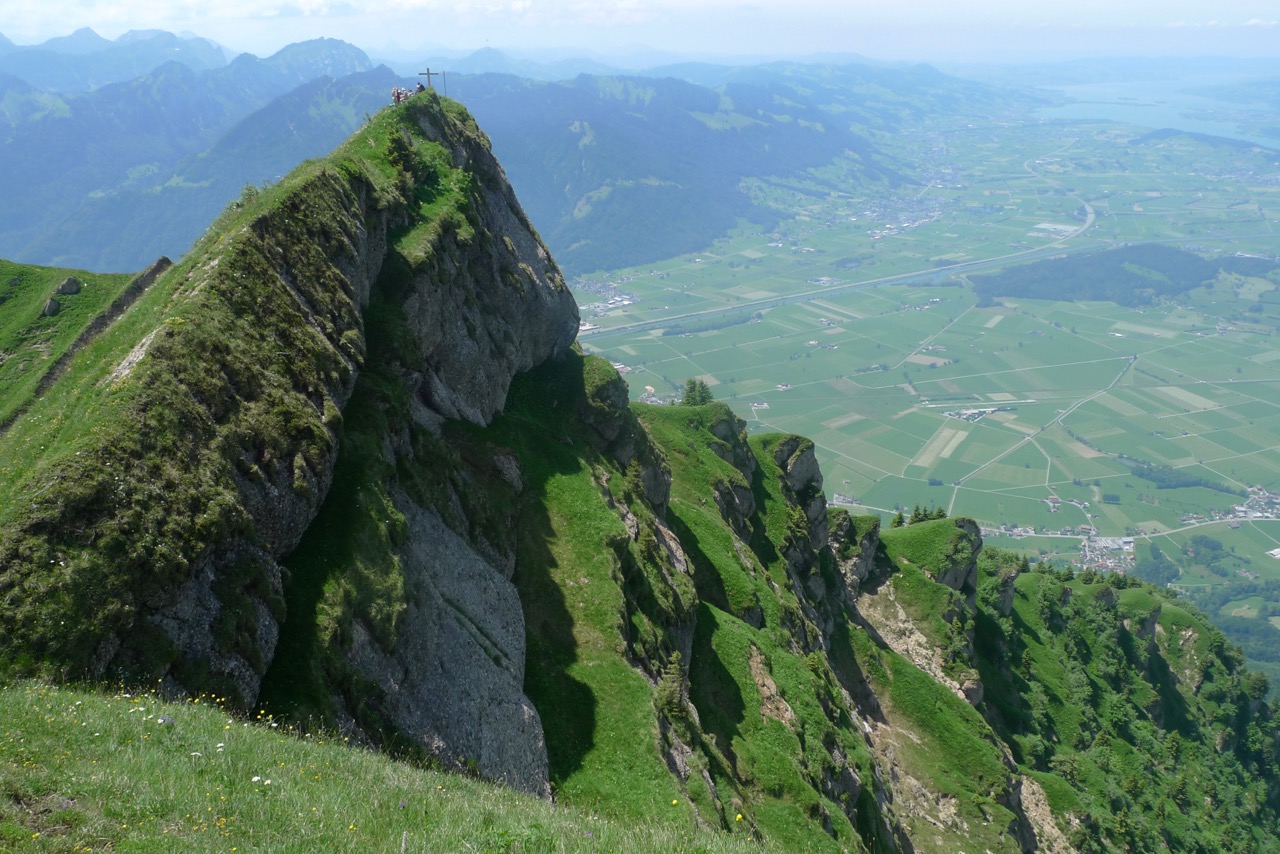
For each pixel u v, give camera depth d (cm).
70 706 2502
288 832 2152
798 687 8194
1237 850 14925
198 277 4384
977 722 11994
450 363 7131
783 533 12812
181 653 3122
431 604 4553
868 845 7738
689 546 9494
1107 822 12375
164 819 2081
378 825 2298
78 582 2905
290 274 4903
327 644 3691
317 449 4191
